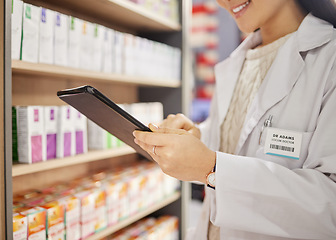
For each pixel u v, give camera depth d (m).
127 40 1.95
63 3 1.78
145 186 2.12
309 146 0.93
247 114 1.13
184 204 2.51
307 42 1.03
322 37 1.01
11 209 1.19
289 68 1.05
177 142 0.82
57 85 1.87
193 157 0.84
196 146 0.85
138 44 2.04
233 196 0.88
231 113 1.27
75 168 2.04
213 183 0.89
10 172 1.19
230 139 1.24
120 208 1.89
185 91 2.50
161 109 2.41
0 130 1.17
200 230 1.30
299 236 0.88
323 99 0.94
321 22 1.06
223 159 0.88
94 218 1.68
